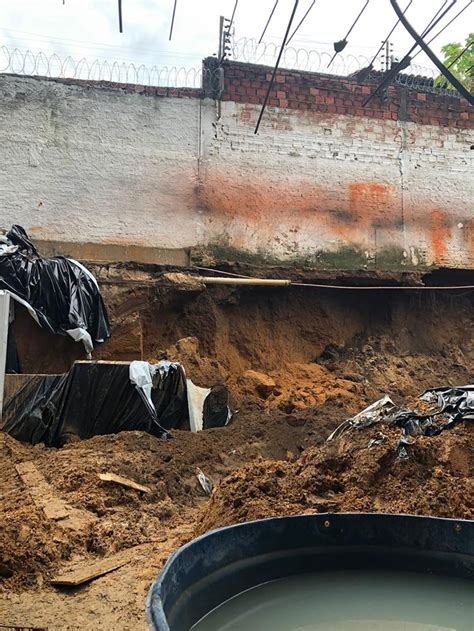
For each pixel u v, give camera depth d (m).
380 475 2.31
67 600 1.88
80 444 3.61
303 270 6.08
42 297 4.63
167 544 2.31
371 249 6.35
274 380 5.69
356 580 1.22
